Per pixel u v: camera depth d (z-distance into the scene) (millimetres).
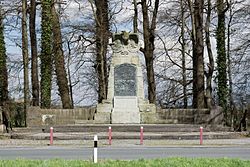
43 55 50938
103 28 53281
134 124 43625
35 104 50781
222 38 50688
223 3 50625
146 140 34531
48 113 47125
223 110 48781
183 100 58375
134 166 17500
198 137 35906
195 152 26141
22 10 49906
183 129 40500
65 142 33438
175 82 58500
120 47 45469
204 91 51625
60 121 47219
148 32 53875
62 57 53594
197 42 51625
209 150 27641
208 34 51406
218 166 17609
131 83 45375
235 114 52656
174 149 28406
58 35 53375
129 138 35562
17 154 24938
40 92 52250
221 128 43312
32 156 23641
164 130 40250
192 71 57781
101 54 52969
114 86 45406
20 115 53000
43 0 50594
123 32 45375
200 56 51531
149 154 24766
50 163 18266
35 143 32969
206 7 52500
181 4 56031
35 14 51875
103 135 35844
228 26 54375
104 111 45312
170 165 17703
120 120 44781
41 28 51000
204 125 43875
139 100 45438
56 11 54125
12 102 53438
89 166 17453
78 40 54750
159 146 30750
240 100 53906
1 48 50656
